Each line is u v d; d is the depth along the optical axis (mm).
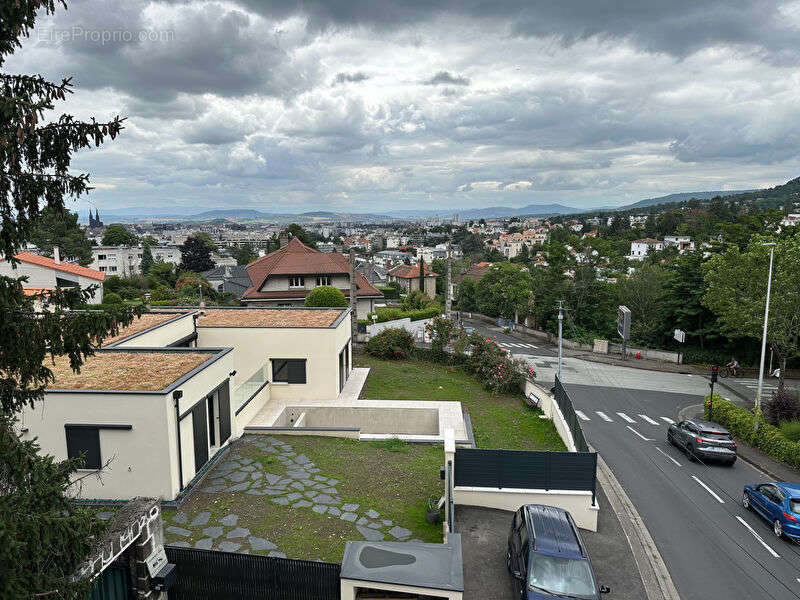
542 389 26703
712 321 45969
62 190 7406
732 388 36844
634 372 41156
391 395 26719
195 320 24078
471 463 15281
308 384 24281
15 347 6996
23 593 6141
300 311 28734
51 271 53344
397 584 9148
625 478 19906
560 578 10266
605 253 57469
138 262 105000
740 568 13688
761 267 34875
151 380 14906
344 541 12547
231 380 18734
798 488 15891
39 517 6457
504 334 60531
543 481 15203
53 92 7141
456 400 26719
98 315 7449
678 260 52094
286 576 9805
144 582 9328
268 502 14320
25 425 13859
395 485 15852
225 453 17656
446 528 12789
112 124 7418
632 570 13109
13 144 6660
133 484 13992
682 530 15773
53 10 6766
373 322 50344
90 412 13828
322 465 17000
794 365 43312
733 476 20656
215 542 12266
